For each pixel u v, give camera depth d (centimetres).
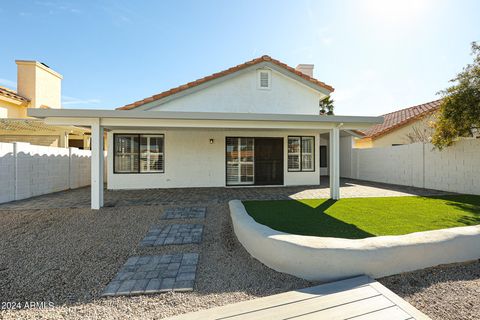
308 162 1245
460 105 822
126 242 472
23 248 441
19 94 1326
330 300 274
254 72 1174
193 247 449
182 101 1131
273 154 1219
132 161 1130
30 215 647
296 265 336
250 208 699
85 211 690
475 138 900
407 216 593
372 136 1495
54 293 302
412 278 332
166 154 1150
